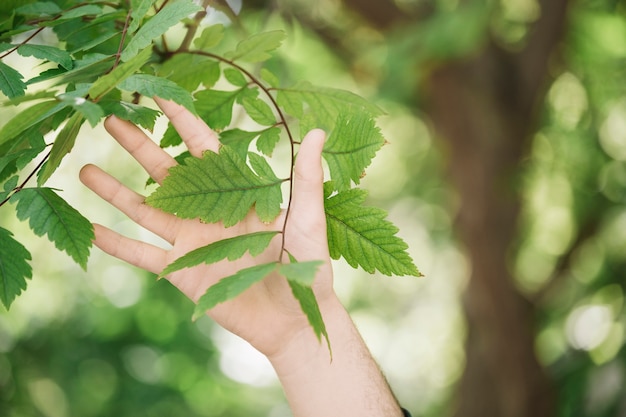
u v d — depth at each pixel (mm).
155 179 1266
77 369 7816
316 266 906
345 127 1186
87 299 8305
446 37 4691
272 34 1291
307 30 5480
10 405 6051
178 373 8859
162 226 1345
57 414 7457
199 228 1348
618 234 6816
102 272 8430
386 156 8875
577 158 6969
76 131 1098
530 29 6059
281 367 1454
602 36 6316
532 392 6199
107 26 1330
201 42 1378
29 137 1168
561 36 5965
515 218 6277
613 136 6922
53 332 7695
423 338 12719
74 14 1213
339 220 1188
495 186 6152
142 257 1352
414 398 13133
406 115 7816
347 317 1460
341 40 5578
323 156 1192
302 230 1186
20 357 6754
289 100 1359
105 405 8273
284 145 5793
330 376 1445
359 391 1443
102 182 1319
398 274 1154
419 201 9195
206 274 1389
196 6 1059
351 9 5496
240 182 1123
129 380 8438
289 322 1442
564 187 7137
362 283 11828
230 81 1371
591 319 6125
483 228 6230
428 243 9609
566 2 5875
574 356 5523
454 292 10078
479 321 6395
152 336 8719
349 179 1184
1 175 1207
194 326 8969
